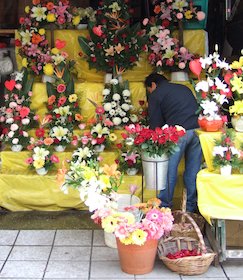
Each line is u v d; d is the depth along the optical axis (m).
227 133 3.41
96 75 5.21
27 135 4.77
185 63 4.91
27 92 4.85
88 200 3.30
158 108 4.20
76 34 5.16
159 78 4.33
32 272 3.44
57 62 4.93
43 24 5.08
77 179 3.38
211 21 6.09
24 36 5.03
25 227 4.28
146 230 3.24
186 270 3.35
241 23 5.42
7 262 3.58
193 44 5.14
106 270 3.46
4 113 4.87
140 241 3.19
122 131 4.79
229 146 3.40
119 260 3.55
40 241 3.94
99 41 4.93
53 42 5.14
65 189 3.42
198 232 3.42
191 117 4.18
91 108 4.97
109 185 3.40
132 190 3.88
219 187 3.43
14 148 4.75
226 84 3.56
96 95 4.98
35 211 4.66
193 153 4.27
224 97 3.48
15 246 3.85
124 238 3.22
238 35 5.48
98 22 4.99
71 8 5.25
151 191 4.49
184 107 4.16
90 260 3.61
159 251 3.57
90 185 3.35
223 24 6.00
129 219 3.26
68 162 4.55
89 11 5.30
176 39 5.02
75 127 4.92
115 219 3.25
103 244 3.88
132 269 3.37
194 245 3.66
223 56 5.94
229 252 3.46
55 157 4.60
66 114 4.79
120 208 3.80
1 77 5.72
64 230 4.18
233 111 3.43
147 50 5.00
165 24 4.99
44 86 4.93
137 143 3.56
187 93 4.22
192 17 5.01
